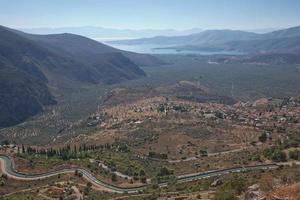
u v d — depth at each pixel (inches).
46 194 6412.4
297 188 3388.3
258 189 3895.2
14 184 7219.5
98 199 6097.4
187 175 7465.6
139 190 6712.6
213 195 4483.3
